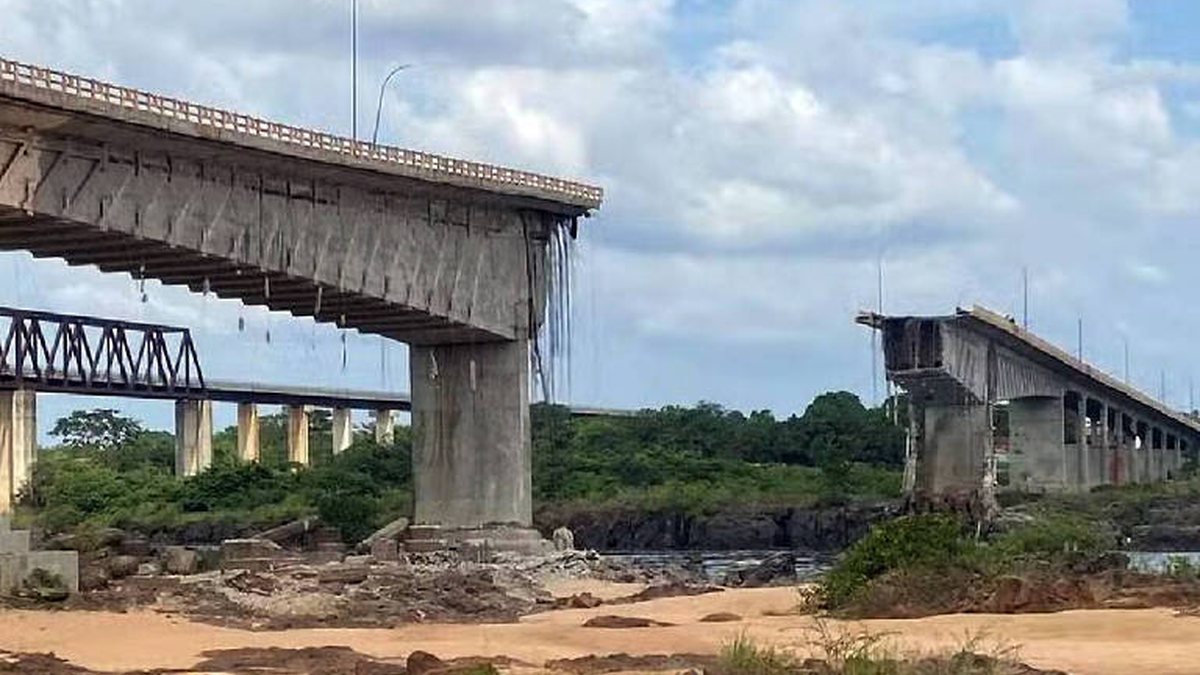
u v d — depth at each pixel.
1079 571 58.66
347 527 114.62
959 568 54.81
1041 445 160.00
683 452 180.00
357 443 182.12
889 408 162.88
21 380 104.19
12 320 103.94
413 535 99.38
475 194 94.69
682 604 62.59
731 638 43.09
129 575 70.88
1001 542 66.62
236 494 151.88
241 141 77.75
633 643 44.22
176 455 174.88
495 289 98.75
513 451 100.19
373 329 99.38
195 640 47.50
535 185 98.31
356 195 88.38
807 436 184.50
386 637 48.56
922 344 128.12
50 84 68.62
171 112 74.19
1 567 60.41
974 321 129.00
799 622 50.19
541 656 40.53
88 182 73.62
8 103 67.88
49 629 50.12
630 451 179.00
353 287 88.25
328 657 40.94
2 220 72.00
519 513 99.56
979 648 37.97
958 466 137.62
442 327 97.56
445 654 41.38
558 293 103.06
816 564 117.75
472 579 71.19
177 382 118.25
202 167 79.06
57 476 159.62
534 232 101.56
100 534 85.88
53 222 72.75
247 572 71.00
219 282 87.12
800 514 156.62
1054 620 45.19
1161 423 191.00
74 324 108.69
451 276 95.25
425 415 102.62
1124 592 52.72
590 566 92.12
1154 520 144.25
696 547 157.25
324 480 151.50
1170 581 55.09
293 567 75.69
